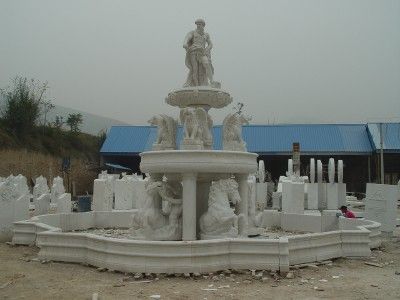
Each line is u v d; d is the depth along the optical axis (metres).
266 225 14.71
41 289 6.89
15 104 45.25
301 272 8.11
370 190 14.22
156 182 10.03
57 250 8.93
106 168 39.16
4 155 36.38
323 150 38.47
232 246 7.99
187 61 11.52
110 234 12.63
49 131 49.03
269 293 6.66
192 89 10.75
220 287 6.95
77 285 7.09
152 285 7.05
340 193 24.45
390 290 6.94
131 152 39.41
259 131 41.72
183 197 9.38
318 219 13.43
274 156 39.53
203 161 9.20
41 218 12.01
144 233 9.66
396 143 37.53
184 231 9.24
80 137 54.06
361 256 9.53
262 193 24.31
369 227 10.90
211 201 9.47
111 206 19.31
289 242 8.30
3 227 12.01
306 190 23.64
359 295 6.61
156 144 11.08
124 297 6.38
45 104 50.16
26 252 10.10
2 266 8.59
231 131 11.04
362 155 38.66
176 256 7.56
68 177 35.53
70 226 13.46
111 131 42.34
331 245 9.23
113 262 7.91
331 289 6.95
